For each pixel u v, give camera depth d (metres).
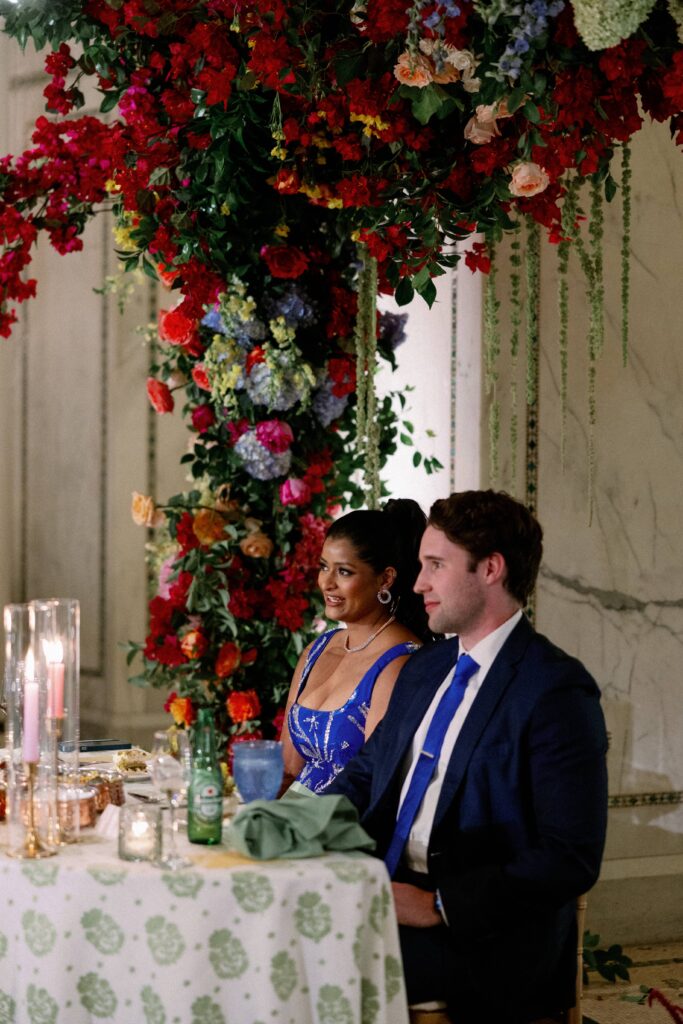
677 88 3.09
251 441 4.18
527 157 3.28
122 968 2.43
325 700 3.66
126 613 6.54
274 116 3.47
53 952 2.44
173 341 4.09
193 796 2.66
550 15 3.00
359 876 2.46
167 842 2.51
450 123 3.48
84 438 6.69
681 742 4.84
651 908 4.77
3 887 2.52
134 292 6.55
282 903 2.43
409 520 3.71
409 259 3.62
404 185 3.55
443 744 2.97
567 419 4.73
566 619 4.71
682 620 4.87
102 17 3.71
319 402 4.33
